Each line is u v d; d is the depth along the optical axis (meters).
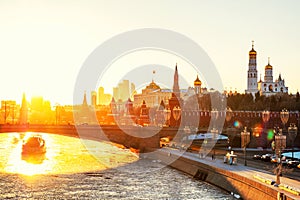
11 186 115.62
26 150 197.50
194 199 98.88
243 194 95.00
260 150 179.75
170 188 112.62
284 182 89.19
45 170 145.38
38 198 101.56
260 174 100.69
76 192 108.50
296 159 140.00
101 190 111.19
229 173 106.19
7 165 157.62
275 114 197.50
